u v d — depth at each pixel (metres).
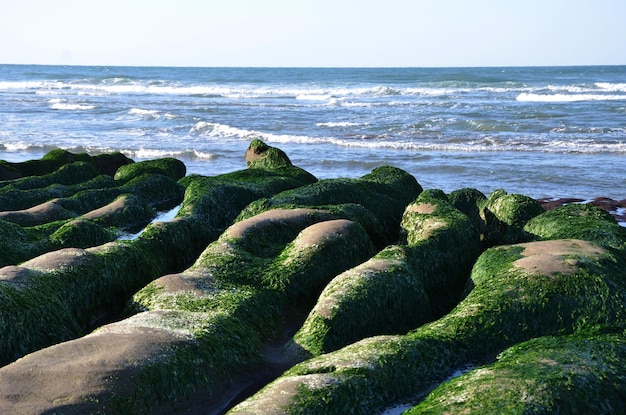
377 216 15.34
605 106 50.25
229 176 18.64
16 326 8.11
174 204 18.33
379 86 79.75
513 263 9.30
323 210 12.71
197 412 6.78
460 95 66.50
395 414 6.50
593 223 12.22
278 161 21.41
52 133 38.78
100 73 136.88
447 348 7.62
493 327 8.05
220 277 9.84
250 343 7.93
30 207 16.38
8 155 31.23
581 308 8.28
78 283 9.53
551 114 45.84
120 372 6.44
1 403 5.89
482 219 15.22
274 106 56.06
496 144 33.69
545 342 7.29
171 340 7.15
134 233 14.55
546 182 24.28
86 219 13.60
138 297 9.28
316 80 99.00
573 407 5.90
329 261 10.36
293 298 9.73
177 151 32.12
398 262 9.62
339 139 36.31
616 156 29.91
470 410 5.82
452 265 11.18
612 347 6.90
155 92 76.69
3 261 10.92
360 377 6.57
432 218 12.36
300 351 8.21
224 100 63.75
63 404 5.91
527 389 6.01
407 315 9.13
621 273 9.03
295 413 5.95
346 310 8.48
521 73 125.56
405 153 31.55
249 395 7.25
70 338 8.66
